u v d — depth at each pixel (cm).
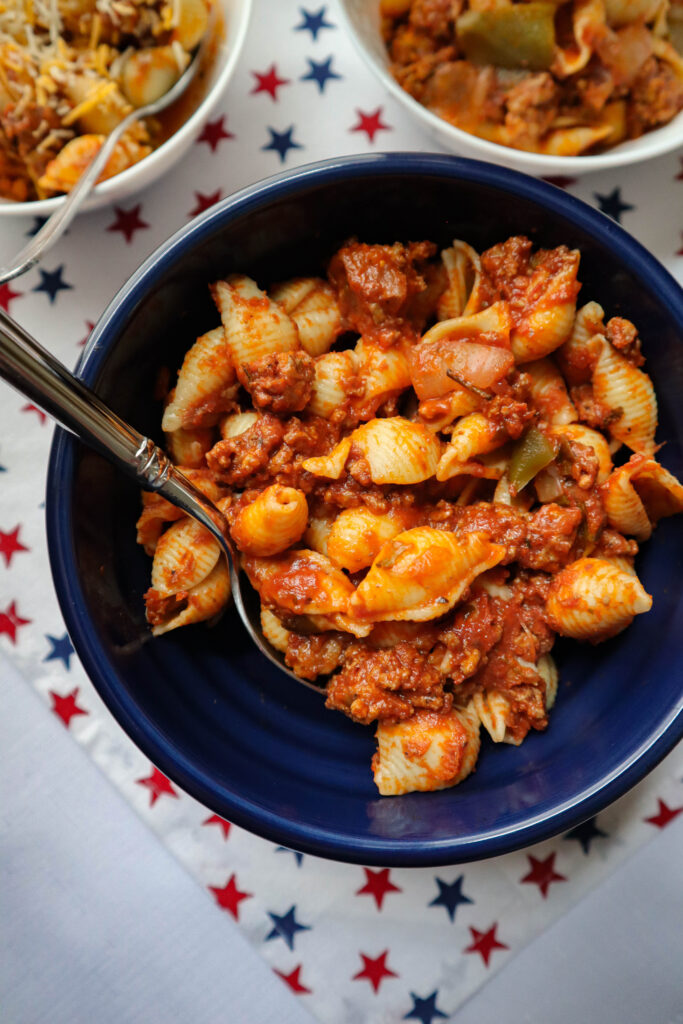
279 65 45
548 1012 45
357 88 45
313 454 41
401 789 41
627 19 43
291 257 42
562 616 41
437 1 43
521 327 41
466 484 42
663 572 42
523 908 45
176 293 41
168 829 45
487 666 41
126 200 45
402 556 39
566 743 42
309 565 40
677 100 43
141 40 43
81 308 45
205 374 41
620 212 45
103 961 46
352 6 43
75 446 39
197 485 41
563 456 41
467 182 40
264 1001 45
